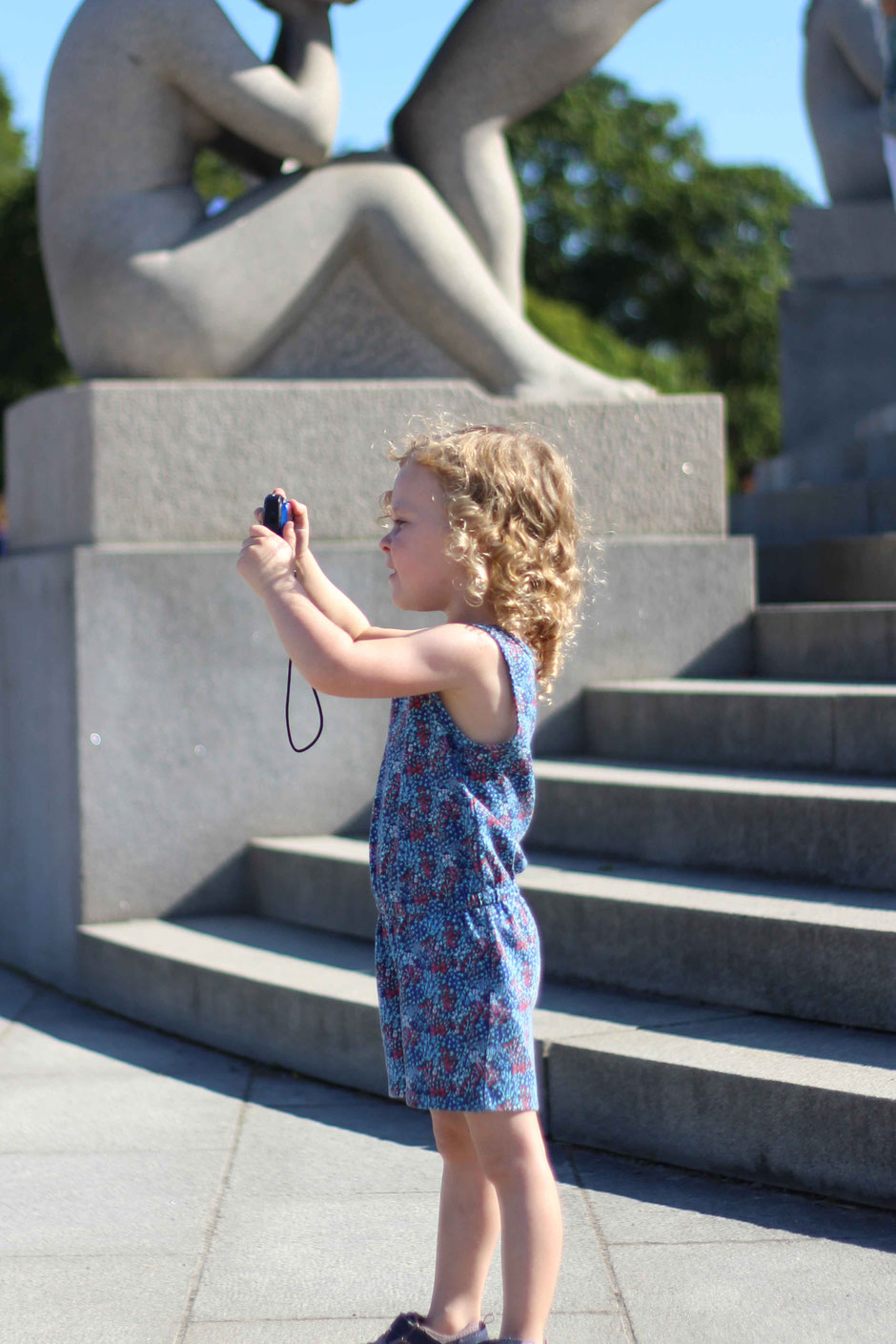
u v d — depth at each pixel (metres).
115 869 4.87
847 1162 2.91
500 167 5.84
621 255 34.78
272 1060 4.09
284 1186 3.17
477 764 2.19
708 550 5.45
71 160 5.29
